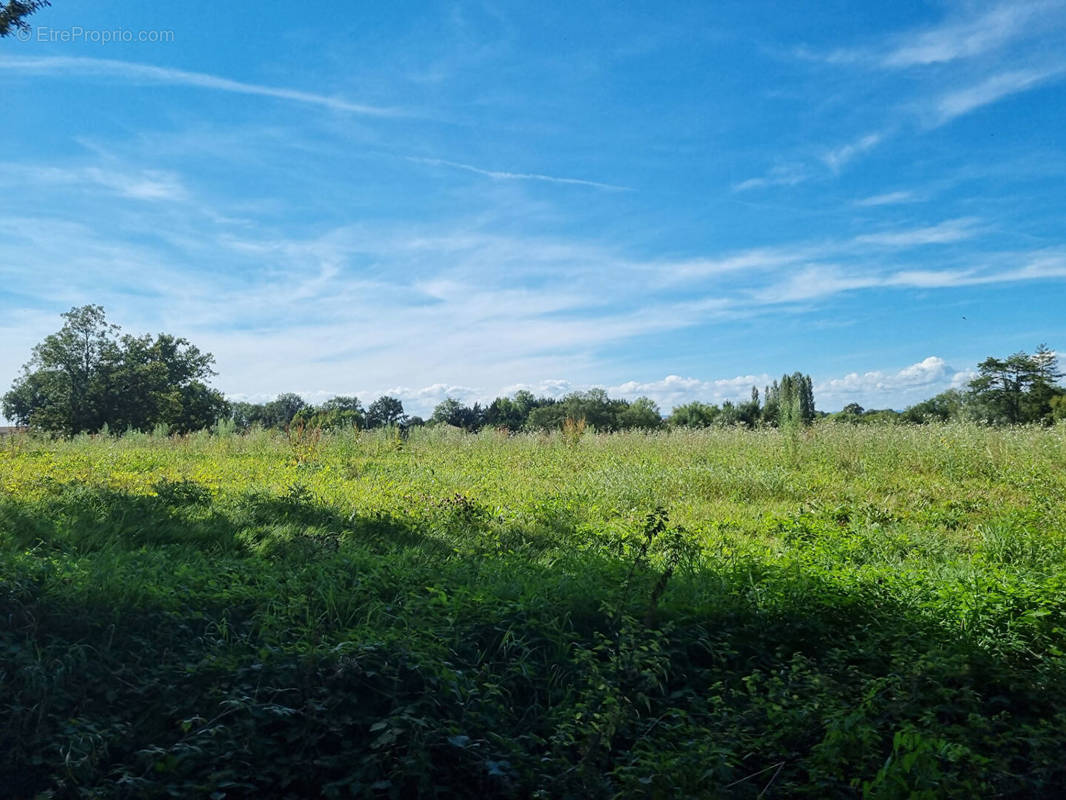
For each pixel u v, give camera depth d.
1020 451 14.84
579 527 10.30
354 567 7.03
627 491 13.33
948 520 11.12
